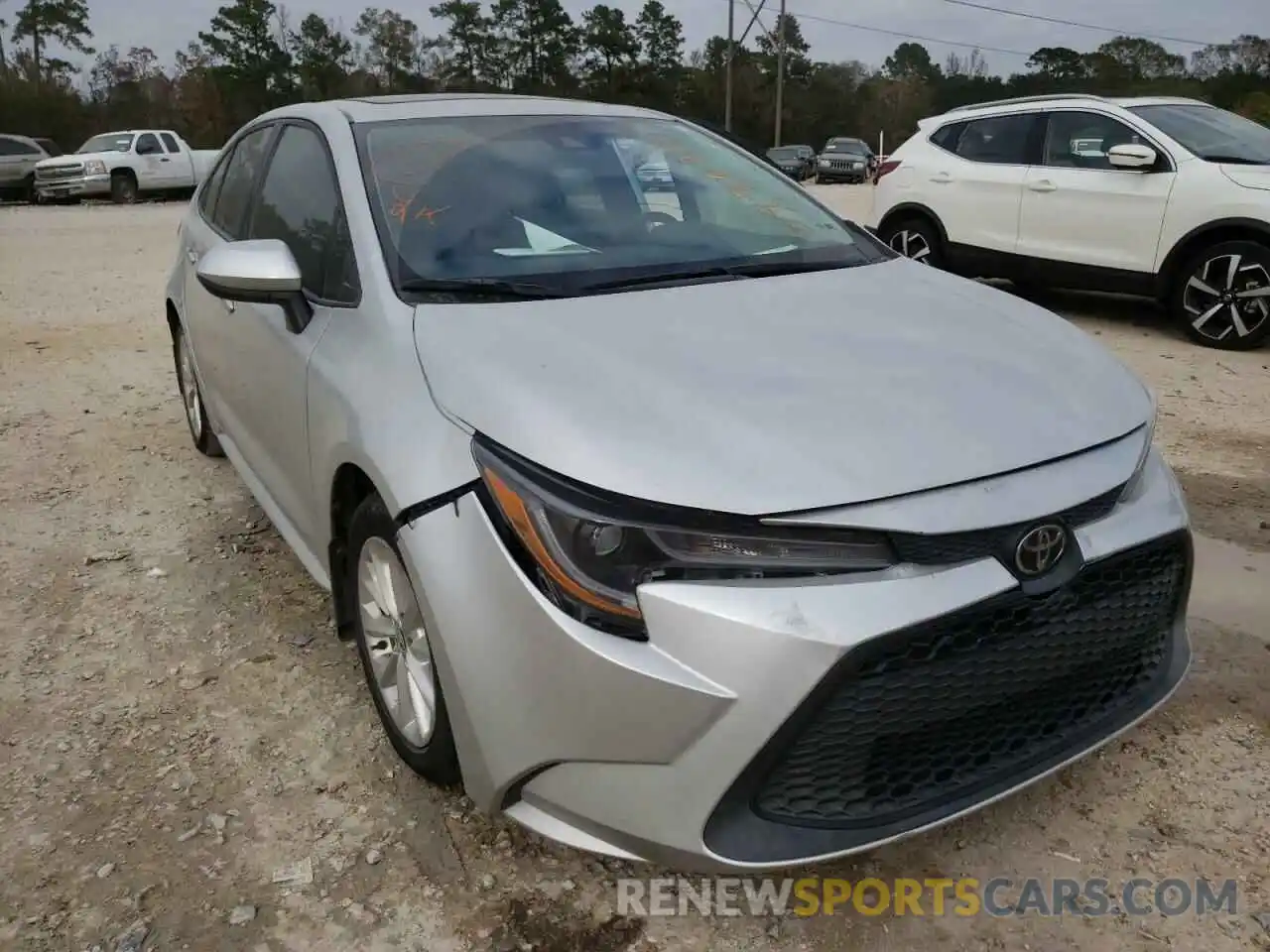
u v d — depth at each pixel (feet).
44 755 9.11
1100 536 7.16
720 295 9.16
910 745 6.72
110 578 12.37
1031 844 8.07
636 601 6.40
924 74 257.14
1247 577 12.16
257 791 8.66
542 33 213.05
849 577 6.40
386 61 204.03
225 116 170.30
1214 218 22.95
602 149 11.19
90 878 7.74
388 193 9.72
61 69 188.96
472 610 6.91
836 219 11.71
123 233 49.83
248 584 12.20
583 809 6.79
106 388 20.62
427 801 8.52
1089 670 7.42
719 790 6.37
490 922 7.36
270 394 10.50
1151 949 7.12
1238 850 7.96
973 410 7.29
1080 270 25.53
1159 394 19.69
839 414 7.05
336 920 7.38
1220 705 9.70
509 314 8.46
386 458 7.63
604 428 6.79
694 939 7.24
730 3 130.11
